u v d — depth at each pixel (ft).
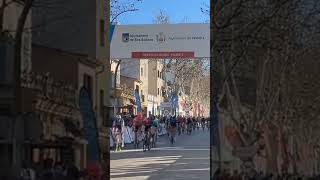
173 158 89.25
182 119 220.23
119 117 124.77
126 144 134.51
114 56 101.09
